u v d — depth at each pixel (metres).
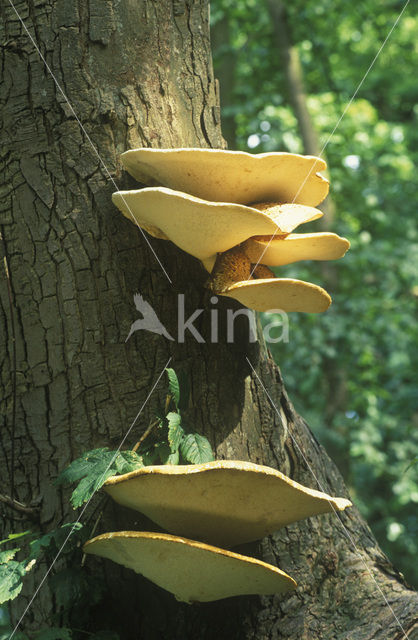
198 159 1.27
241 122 4.96
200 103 1.42
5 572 1.26
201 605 1.34
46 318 1.34
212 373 1.38
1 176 1.35
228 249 1.32
